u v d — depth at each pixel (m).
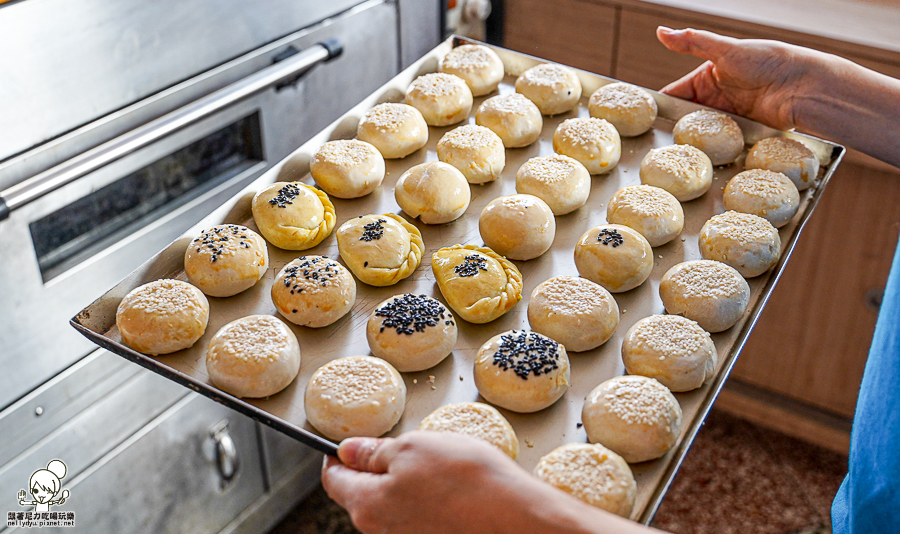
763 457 1.94
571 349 1.01
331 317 1.03
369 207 1.25
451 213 1.21
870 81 1.25
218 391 0.85
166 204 1.31
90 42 1.09
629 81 1.85
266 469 1.67
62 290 1.16
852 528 0.84
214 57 1.28
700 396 0.94
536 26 1.91
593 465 0.78
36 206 1.08
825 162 1.31
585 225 1.23
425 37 1.75
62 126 1.10
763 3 1.70
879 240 1.65
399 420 0.91
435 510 0.63
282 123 1.45
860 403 0.87
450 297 1.06
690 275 1.06
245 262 1.07
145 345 0.96
